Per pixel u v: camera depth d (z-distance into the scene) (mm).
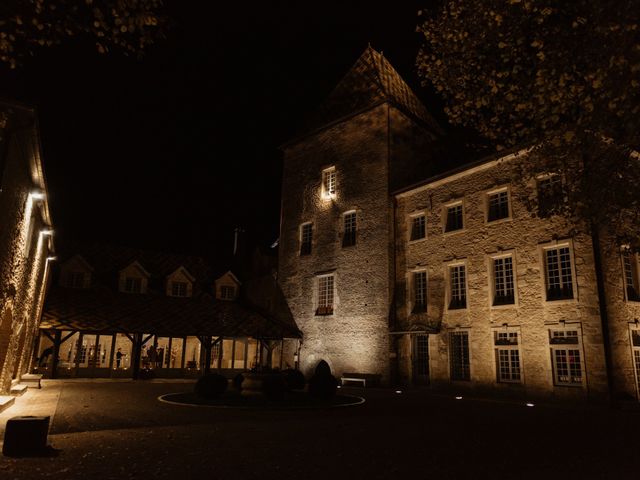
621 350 15828
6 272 10344
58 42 6797
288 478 6164
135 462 6902
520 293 18172
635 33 7234
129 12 6758
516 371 18031
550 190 10883
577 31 8484
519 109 9414
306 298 27438
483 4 9594
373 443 8656
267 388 14812
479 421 11750
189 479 6035
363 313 24047
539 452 8070
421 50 11391
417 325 21469
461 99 10859
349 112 27438
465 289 20375
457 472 6633
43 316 22781
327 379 15766
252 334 26188
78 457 7168
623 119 8008
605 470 6879
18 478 5961
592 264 16266
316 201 28391
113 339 24234
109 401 14430
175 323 25250
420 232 23062
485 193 20188
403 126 26203
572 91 8289
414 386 21578
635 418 12688
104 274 29141
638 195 9000
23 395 15531
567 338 16641
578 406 15312
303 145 30359
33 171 11555
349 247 25578
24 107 8812
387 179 24484
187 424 10438
